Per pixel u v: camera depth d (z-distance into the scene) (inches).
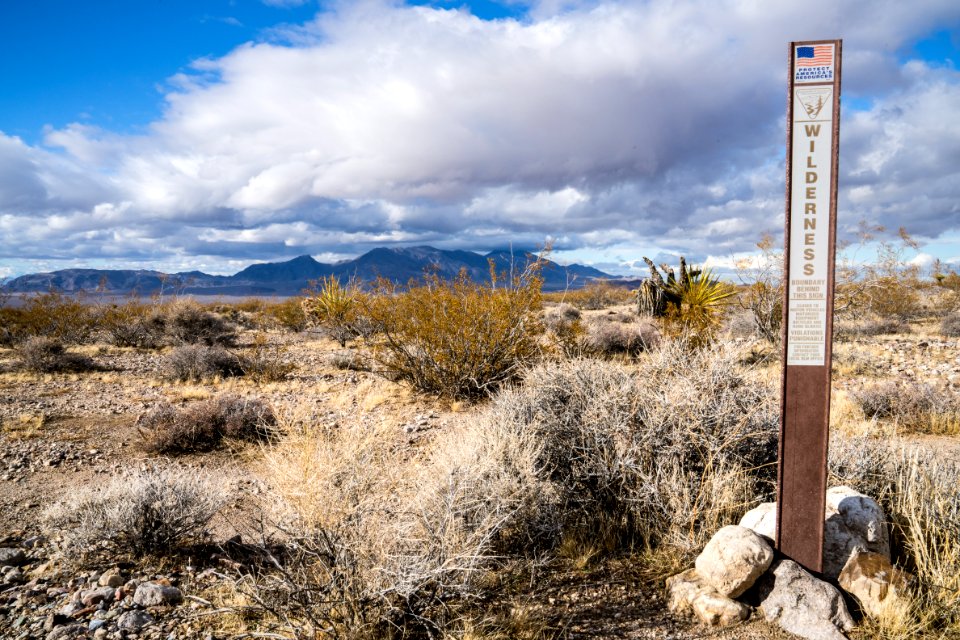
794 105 132.0
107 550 167.2
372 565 122.2
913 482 152.5
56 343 605.6
